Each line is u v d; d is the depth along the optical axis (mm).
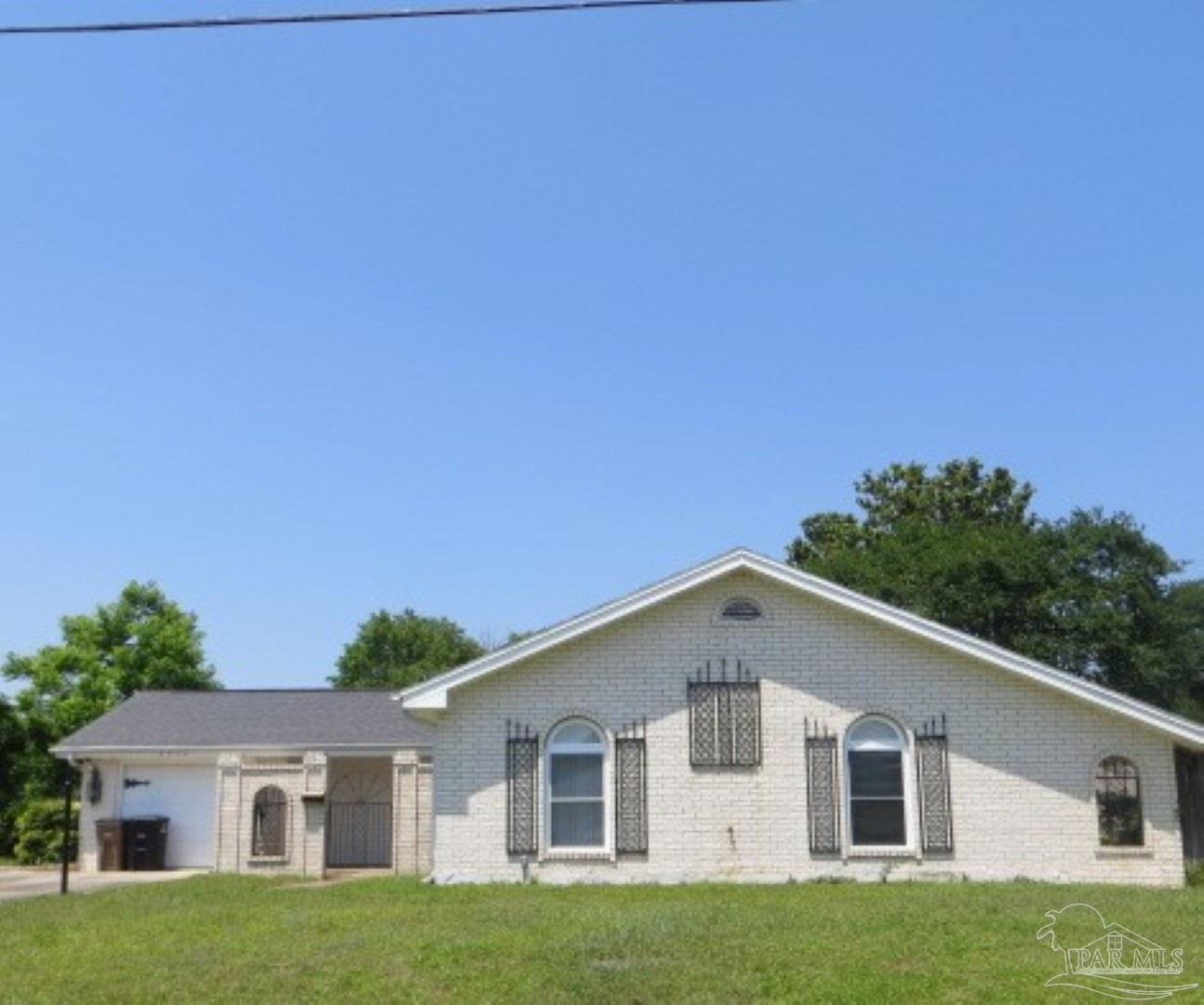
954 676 21406
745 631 21641
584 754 21500
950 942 13602
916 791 21109
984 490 52844
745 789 21156
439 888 20281
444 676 21344
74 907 18828
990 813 21031
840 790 21109
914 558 43750
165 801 29828
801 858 20938
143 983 12414
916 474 53844
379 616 69625
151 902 19219
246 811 25844
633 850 21031
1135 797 21078
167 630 49500
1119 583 41531
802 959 12719
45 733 40000
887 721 21406
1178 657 42312
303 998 11680
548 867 21078
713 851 21016
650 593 21453
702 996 11375
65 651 48406
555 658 21656
